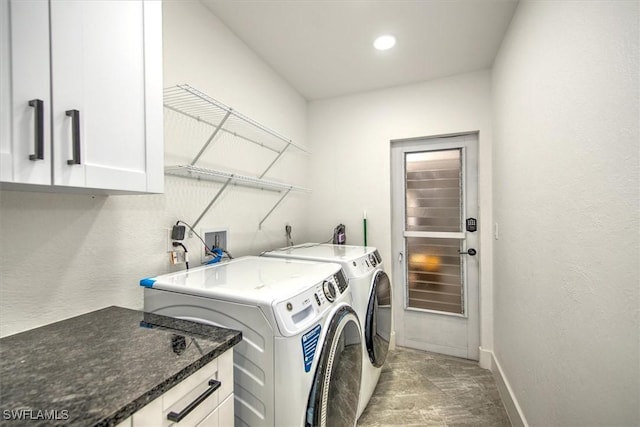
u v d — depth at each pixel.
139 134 0.98
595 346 0.91
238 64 1.92
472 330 2.51
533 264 1.40
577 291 1.01
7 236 0.90
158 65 1.05
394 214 2.78
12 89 0.67
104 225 1.16
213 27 1.70
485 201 2.34
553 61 1.17
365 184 2.76
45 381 0.64
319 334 1.09
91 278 1.12
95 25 0.85
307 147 2.95
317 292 1.18
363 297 1.70
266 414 0.95
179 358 0.75
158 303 1.16
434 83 2.51
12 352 0.78
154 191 1.02
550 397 1.22
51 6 0.74
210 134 1.69
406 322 2.74
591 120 0.92
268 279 1.24
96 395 0.59
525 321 1.51
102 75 0.86
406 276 2.74
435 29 1.83
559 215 1.14
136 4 0.97
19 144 0.68
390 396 1.97
